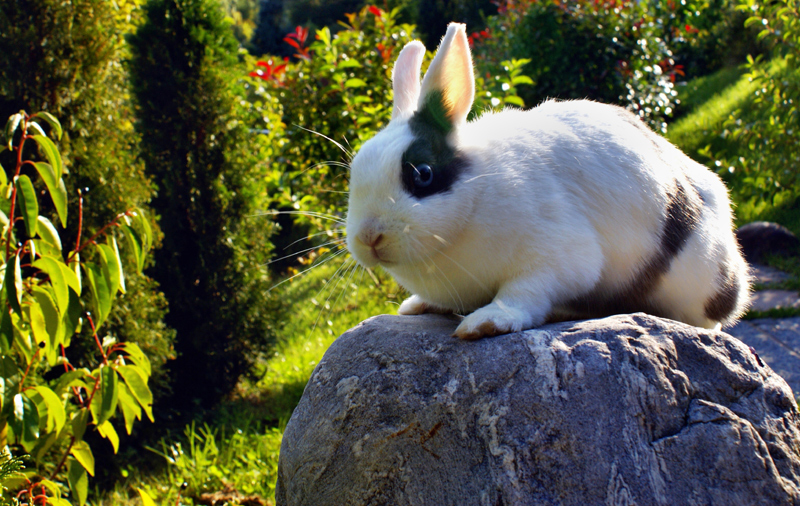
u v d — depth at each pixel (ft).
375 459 2.81
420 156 2.95
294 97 7.64
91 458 3.36
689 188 3.17
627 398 2.68
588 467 2.64
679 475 2.64
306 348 6.50
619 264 3.07
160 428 5.24
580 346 2.75
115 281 3.27
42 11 4.29
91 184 4.38
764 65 8.07
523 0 10.78
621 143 3.10
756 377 2.76
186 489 4.25
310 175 7.70
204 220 5.73
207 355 5.76
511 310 2.89
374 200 2.93
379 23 8.00
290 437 2.98
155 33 5.69
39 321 3.21
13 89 4.24
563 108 3.25
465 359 2.81
